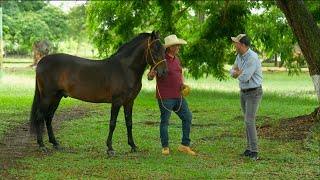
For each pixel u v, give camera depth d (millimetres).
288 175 6516
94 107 14781
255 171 6750
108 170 6750
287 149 8062
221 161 7340
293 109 14211
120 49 7941
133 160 7395
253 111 7301
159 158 7551
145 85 23156
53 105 8227
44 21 36281
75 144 8766
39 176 6375
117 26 18766
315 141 8406
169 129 10305
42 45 34938
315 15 17406
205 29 19344
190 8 20000
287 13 10156
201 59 19031
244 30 18922
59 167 6922
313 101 16703
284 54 19469
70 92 8023
